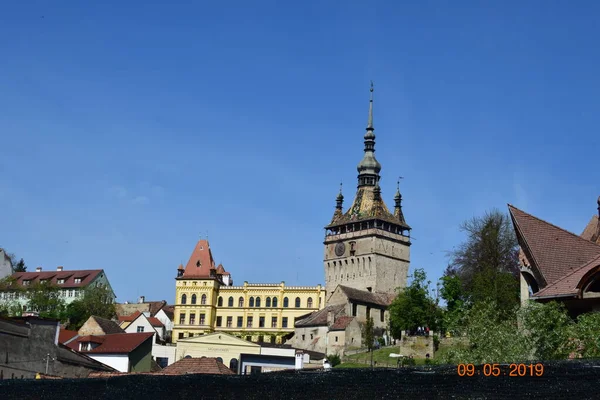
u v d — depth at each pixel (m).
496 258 145.12
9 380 34.09
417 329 166.88
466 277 149.50
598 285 47.19
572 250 54.22
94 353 103.12
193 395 29.95
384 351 162.50
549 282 52.38
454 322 57.03
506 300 121.00
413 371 25.86
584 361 23.72
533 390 24.11
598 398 23.28
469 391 24.89
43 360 76.25
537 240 55.47
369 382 26.38
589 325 41.78
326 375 27.31
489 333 49.59
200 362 70.62
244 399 28.80
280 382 28.16
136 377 31.20
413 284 170.00
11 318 77.00
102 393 32.06
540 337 44.06
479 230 150.25
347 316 191.50
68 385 32.97
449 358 50.78
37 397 33.41
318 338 190.62
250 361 133.38
